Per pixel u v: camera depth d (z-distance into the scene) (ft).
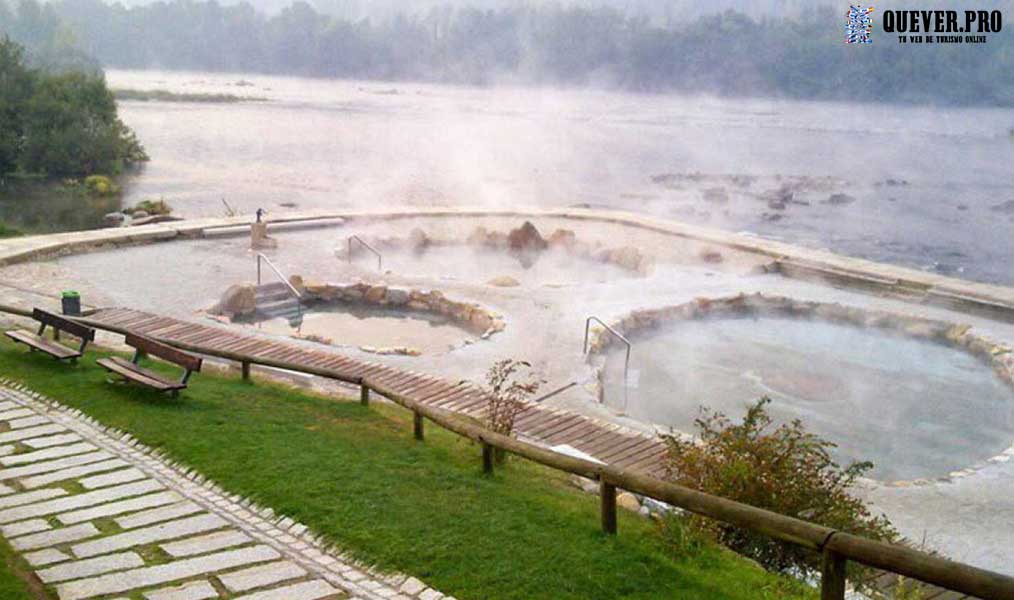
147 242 90.99
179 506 25.93
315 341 62.39
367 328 70.03
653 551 23.50
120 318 63.21
